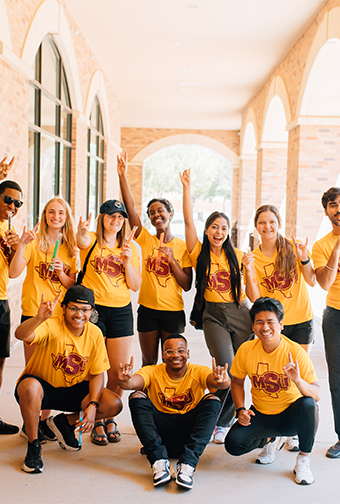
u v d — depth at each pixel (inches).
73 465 110.1
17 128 202.2
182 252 140.9
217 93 520.4
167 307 138.3
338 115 327.0
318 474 108.9
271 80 432.5
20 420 132.9
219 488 102.0
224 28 324.2
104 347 115.3
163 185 1416.1
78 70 332.8
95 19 312.7
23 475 104.7
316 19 294.2
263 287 125.6
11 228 131.3
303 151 330.3
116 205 124.5
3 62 183.3
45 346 110.9
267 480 106.0
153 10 296.4
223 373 108.3
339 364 119.6
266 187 483.2
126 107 608.4
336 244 115.5
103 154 495.8
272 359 109.0
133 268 129.2
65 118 326.3
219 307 128.6
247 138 618.2
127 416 140.1
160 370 117.1
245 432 108.8
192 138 755.4
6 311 128.6
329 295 122.1
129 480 104.2
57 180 308.2
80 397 115.7
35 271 124.0
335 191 119.3
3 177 129.4
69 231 127.3
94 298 116.6
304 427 104.5
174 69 430.3
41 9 231.3
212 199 1521.9
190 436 105.9
